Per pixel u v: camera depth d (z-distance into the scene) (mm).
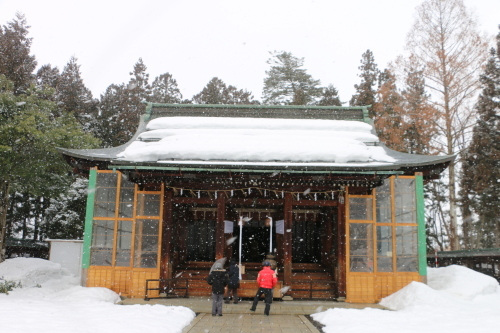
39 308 10758
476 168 29516
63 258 21578
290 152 14938
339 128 17984
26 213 35750
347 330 9547
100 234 15445
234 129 17516
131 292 15125
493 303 13688
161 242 15430
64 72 40969
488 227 33312
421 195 15570
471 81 26922
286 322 11336
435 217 38844
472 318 10477
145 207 15617
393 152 17594
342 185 15203
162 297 15078
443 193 37625
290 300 15094
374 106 36656
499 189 28547
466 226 35406
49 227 32875
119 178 15758
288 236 15562
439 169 15922
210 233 21734
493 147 28688
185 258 19594
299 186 15539
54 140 19484
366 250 15227
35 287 16078
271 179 14750
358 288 14953
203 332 9805
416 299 13203
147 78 43469
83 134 22016
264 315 12406
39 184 20625
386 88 32375
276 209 20078
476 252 21984
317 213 20203
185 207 19672
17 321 8625
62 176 22109
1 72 31938
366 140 17453
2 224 20500
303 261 21562
